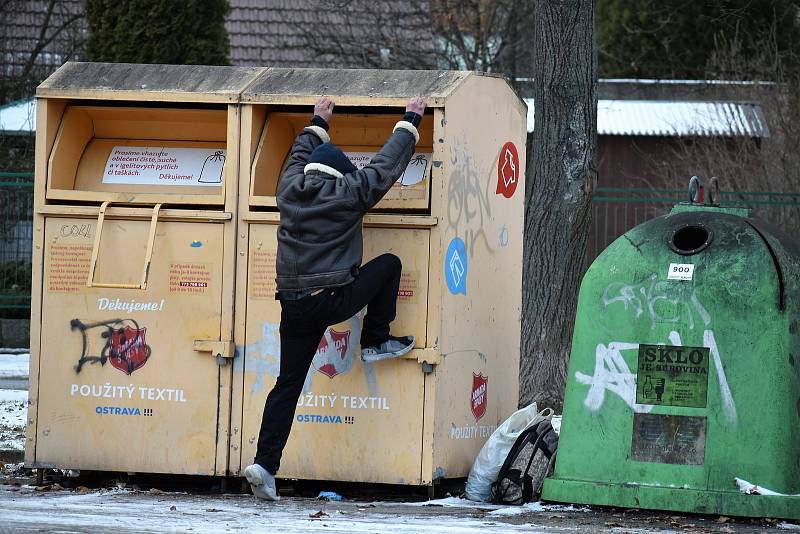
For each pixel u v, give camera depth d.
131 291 19.59
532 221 30.86
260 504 18.36
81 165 20.36
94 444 19.67
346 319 18.17
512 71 67.38
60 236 19.77
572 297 30.77
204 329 19.39
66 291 19.77
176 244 19.48
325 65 66.25
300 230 17.83
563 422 18.20
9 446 23.42
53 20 68.81
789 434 17.27
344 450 18.97
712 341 17.52
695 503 17.12
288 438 19.06
